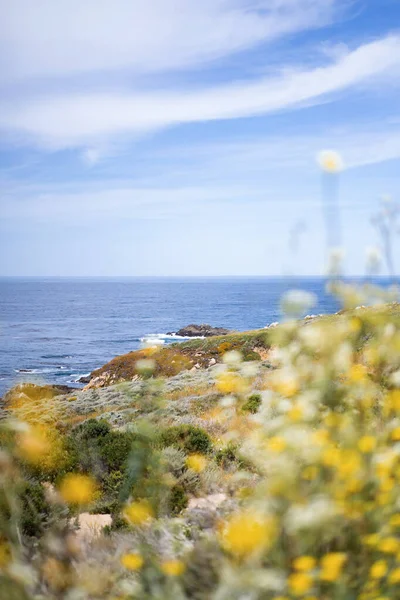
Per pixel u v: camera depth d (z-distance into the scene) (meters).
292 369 2.19
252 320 123.00
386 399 2.10
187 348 34.59
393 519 1.76
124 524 4.12
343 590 1.70
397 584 1.71
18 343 83.50
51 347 79.19
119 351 74.94
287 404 2.15
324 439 1.92
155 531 2.62
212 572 1.97
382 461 1.86
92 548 2.91
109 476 5.42
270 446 2.00
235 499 2.81
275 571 1.75
